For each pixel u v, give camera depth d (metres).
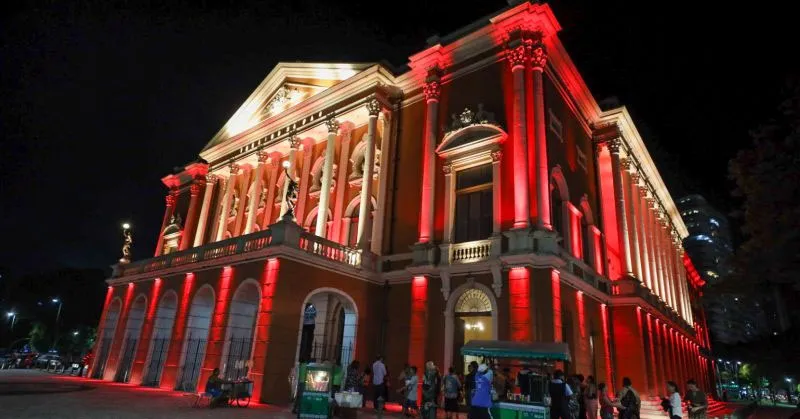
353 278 20.34
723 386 74.62
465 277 18.89
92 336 57.56
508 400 11.48
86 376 27.81
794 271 11.36
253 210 29.22
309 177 27.28
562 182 21.23
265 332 16.94
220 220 31.70
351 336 20.17
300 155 28.67
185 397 17.55
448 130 21.36
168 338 24.09
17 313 61.19
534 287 17.12
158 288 25.16
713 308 58.25
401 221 22.16
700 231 91.44
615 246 25.39
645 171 33.22
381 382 15.74
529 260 17.12
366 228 22.03
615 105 28.14
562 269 17.77
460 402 16.59
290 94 29.75
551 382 12.16
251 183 31.77
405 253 21.12
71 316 62.69
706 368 50.28
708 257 87.50
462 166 20.86
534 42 20.30
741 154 11.91
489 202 19.77
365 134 25.53
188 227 35.59
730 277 14.26
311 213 26.62
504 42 21.11
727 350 14.43
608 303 23.86
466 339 18.50
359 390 16.58
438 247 20.12
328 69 27.89
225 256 20.48
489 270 18.19
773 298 14.12
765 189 11.20
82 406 13.55
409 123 23.78
